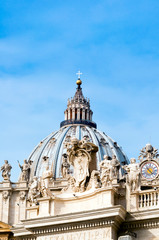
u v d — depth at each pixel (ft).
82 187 305.94
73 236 291.58
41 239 296.92
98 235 287.28
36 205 310.24
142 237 286.66
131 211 290.97
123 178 316.40
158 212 284.61
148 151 375.66
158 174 368.68
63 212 302.45
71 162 313.53
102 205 292.20
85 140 312.29
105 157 301.22
